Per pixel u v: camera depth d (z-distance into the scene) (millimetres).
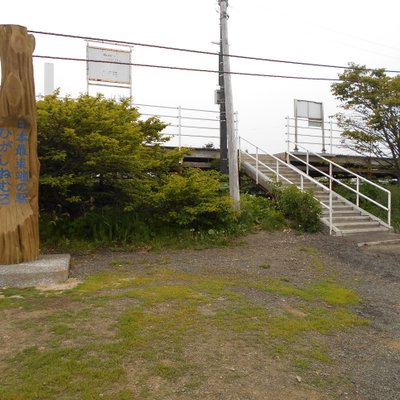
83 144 9383
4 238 7523
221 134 15672
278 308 6129
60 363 4082
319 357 4617
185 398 3645
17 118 7801
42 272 6930
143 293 6391
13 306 5719
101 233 10227
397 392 4031
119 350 4406
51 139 9758
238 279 7609
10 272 6852
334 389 3996
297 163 18688
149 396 3631
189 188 10711
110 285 6875
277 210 13117
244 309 5934
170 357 4355
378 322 5953
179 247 10172
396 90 15617
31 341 4602
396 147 16453
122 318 5305
